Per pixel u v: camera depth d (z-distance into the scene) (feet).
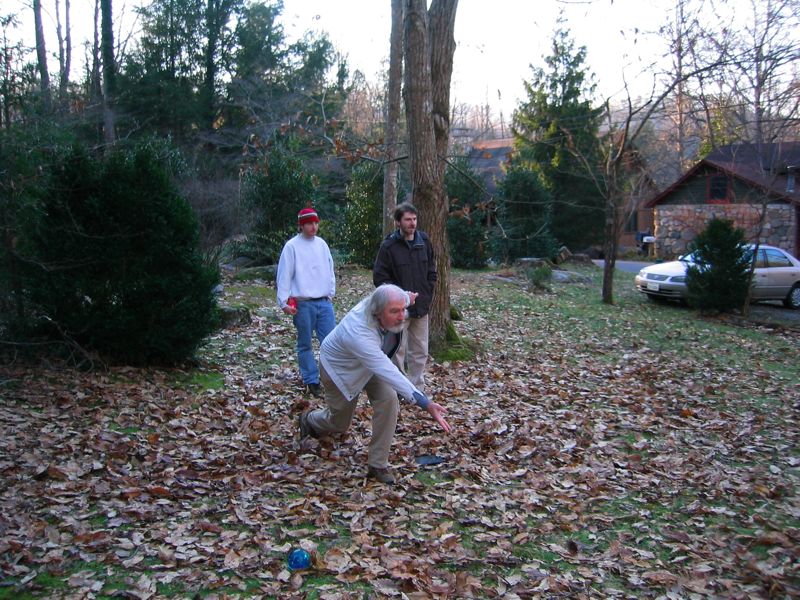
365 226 61.93
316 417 16.37
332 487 14.51
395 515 13.42
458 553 12.03
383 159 42.45
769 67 47.26
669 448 19.02
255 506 13.30
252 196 52.80
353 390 14.76
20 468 14.17
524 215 76.02
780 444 20.06
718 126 67.41
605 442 19.04
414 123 26.53
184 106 88.38
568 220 109.70
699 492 15.92
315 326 21.68
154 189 21.47
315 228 21.01
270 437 17.31
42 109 24.66
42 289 20.61
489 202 37.47
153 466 14.89
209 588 10.42
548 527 13.50
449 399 22.17
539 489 15.38
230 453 16.05
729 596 11.42
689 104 62.90
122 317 21.04
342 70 110.83
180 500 13.41
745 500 15.58
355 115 102.37
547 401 22.86
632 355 32.71
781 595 11.56
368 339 13.89
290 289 20.85
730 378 29.12
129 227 21.09
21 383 19.71
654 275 55.26
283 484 14.48
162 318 21.70
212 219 53.98
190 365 23.40
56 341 21.01
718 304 50.03
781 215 84.33
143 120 86.43
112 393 19.54
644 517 14.42
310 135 42.14
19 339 21.16
